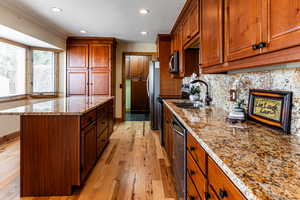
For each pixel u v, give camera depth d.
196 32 2.30
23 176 1.96
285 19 0.79
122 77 5.77
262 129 1.29
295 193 0.54
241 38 1.17
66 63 5.06
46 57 4.91
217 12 1.56
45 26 4.04
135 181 2.27
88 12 3.28
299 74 1.09
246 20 1.11
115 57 5.62
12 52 4.15
